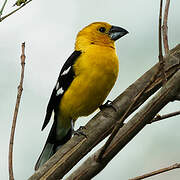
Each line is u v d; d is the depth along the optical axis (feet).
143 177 17.22
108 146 18.67
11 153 18.72
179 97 19.48
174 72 21.15
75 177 19.16
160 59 17.60
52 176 20.03
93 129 21.11
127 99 21.62
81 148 20.67
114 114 21.49
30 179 19.93
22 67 20.07
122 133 19.36
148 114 19.43
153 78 17.43
